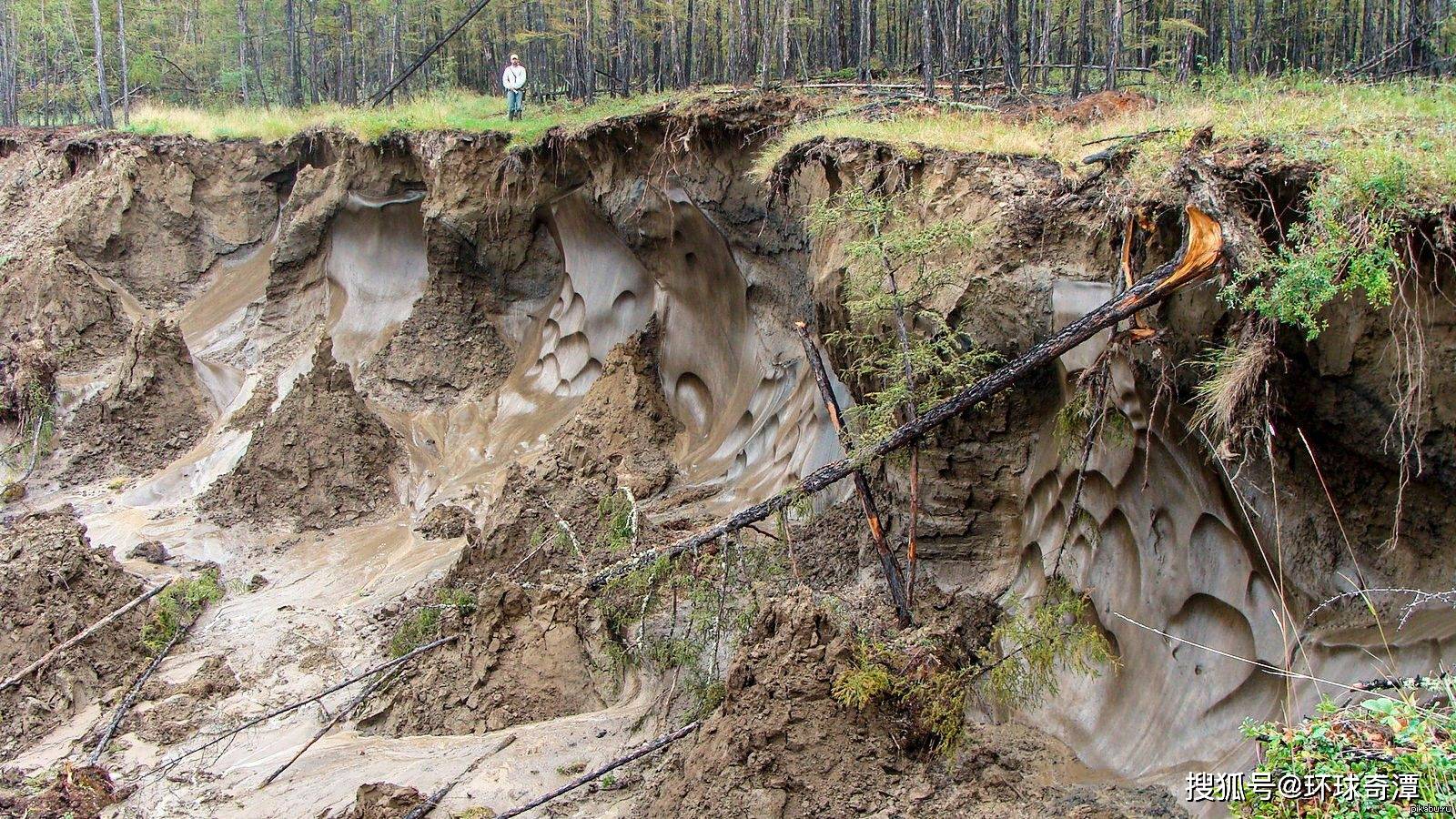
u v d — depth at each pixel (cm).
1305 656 751
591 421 1659
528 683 1080
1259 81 1320
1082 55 1644
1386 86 1205
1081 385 886
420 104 2339
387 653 1292
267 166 2566
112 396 2073
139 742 1172
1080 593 922
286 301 2277
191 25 4038
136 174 2514
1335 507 759
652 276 1753
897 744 823
